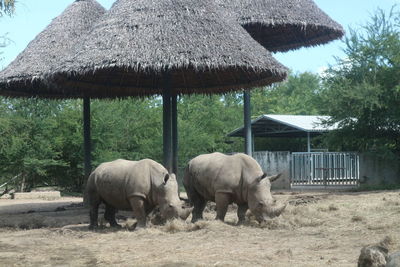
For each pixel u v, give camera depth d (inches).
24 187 1358.3
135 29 650.8
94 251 423.8
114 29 655.8
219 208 545.3
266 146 1739.7
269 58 661.9
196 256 386.9
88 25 829.2
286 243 435.2
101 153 1326.3
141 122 1465.3
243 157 546.0
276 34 936.9
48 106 1353.3
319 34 922.7
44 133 1306.6
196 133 1523.1
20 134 1275.8
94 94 878.4
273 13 846.5
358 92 1063.6
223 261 365.1
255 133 1560.0
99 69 630.5
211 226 507.8
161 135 1425.9
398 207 612.7
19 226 615.5
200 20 663.8
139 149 1444.4
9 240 496.7
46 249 439.8
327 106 1118.4
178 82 855.7
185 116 1764.3
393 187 1067.3
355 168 1164.5
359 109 1069.8
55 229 566.6
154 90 894.4
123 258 389.4
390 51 1099.3
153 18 660.7
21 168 1279.5
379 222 517.7
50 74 660.7
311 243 432.5
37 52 781.9
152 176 528.7
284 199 816.9
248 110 868.6
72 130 1359.5
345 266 340.5
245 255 385.1
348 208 641.6
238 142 1891.0
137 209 528.1
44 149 1280.8
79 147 1342.3
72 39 802.8
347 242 429.7
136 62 614.5
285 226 513.7
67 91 845.2
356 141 1154.7
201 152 1510.8
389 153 1118.4
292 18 847.7
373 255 304.0
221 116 2015.3
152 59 617.0
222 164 551.5
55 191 1255.5
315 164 1197.1
